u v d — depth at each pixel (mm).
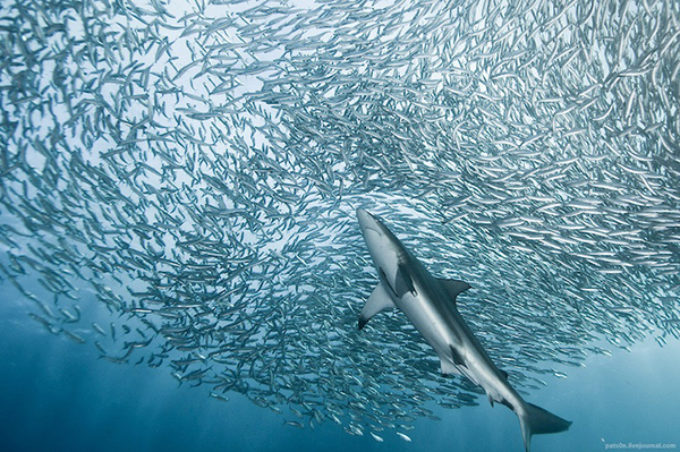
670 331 8141
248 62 7594
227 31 7461
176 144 7715
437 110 6941
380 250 2898
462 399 8688
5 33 5754
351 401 8602
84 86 6363
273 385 8164
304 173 7547
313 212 7688
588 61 5895
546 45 6000
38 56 5965
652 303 7906
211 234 7695
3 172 6621
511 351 8539
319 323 8188
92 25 6062
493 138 6930
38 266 7719
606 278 7324
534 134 6117
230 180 7406
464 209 7227
